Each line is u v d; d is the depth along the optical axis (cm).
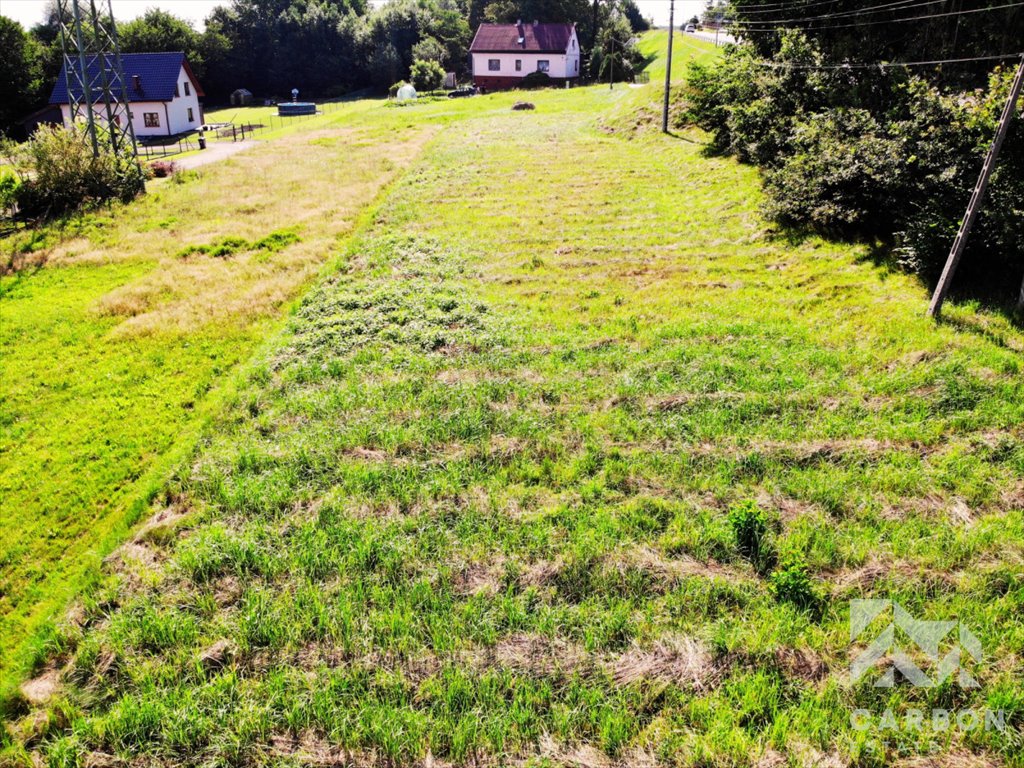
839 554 745
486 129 3775
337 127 4366
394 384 1146
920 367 1098
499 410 1058
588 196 2331
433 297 1502
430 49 7844
